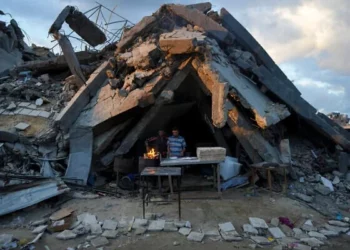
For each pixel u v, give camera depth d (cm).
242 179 888
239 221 662
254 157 904
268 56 1167
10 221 662
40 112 1073
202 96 1041
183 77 912
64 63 1373
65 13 1139
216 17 1119
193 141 1254
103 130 970
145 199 778
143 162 854
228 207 726
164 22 1091
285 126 1201
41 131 980
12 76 1389
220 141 1009
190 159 809
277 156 918
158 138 952
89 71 1217
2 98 1158
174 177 916
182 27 1073
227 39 1053
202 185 866
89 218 662
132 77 943
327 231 634
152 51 912
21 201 700
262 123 822
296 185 895
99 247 554
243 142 912
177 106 1064
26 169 883
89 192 838
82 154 926
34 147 951
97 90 1052
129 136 952
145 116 941
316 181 929
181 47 841
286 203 763
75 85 1165
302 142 1171
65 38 1113
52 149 954
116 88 991
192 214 687
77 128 952
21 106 1118
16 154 913
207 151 786
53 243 571
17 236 593
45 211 714
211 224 645
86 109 1009
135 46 1078
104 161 955
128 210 710
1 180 757
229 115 914
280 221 664
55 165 914
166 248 551
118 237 593
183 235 599
